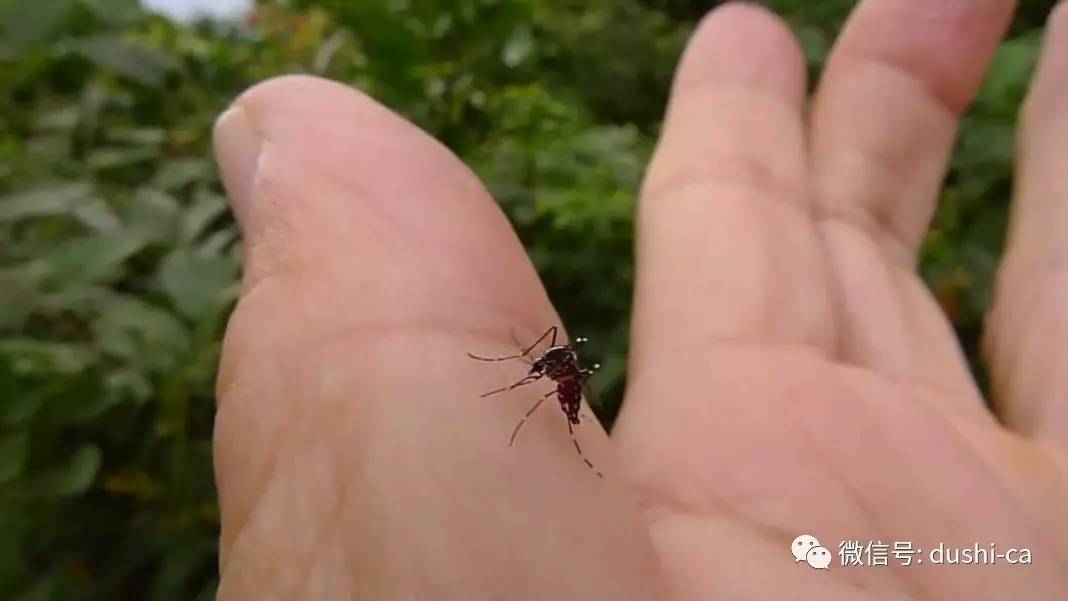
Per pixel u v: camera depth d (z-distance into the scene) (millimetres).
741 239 78
